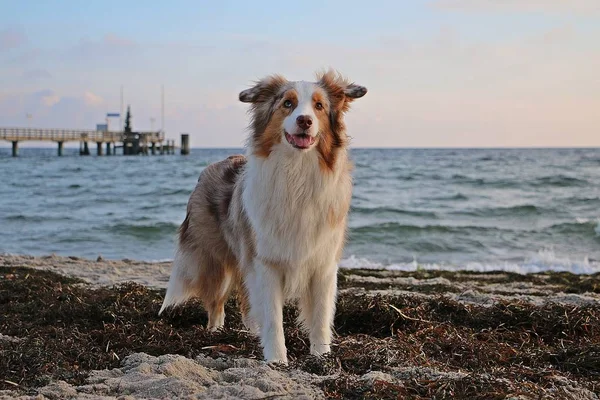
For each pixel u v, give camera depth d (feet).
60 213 26.61
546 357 6.52
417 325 7.94
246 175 6.59
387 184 41.04
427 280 11.94
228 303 9.00
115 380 5.39
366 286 11.08
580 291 10.98
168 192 35.83
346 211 6.49
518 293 10.55
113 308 8.39
